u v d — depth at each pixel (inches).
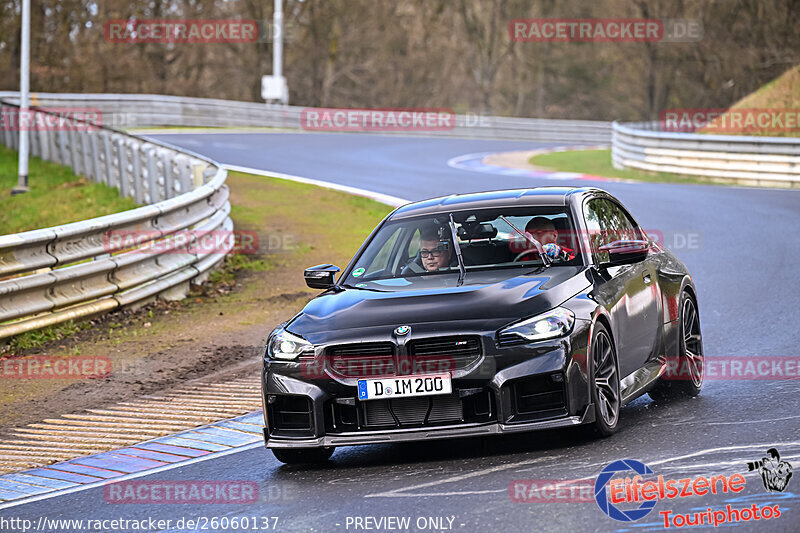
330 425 790.5
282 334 824.3
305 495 736.3
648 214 2496.3
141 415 1041.5
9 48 7524.6
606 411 808.3
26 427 1021.8
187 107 5442.9
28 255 1376.7
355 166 3764.8
